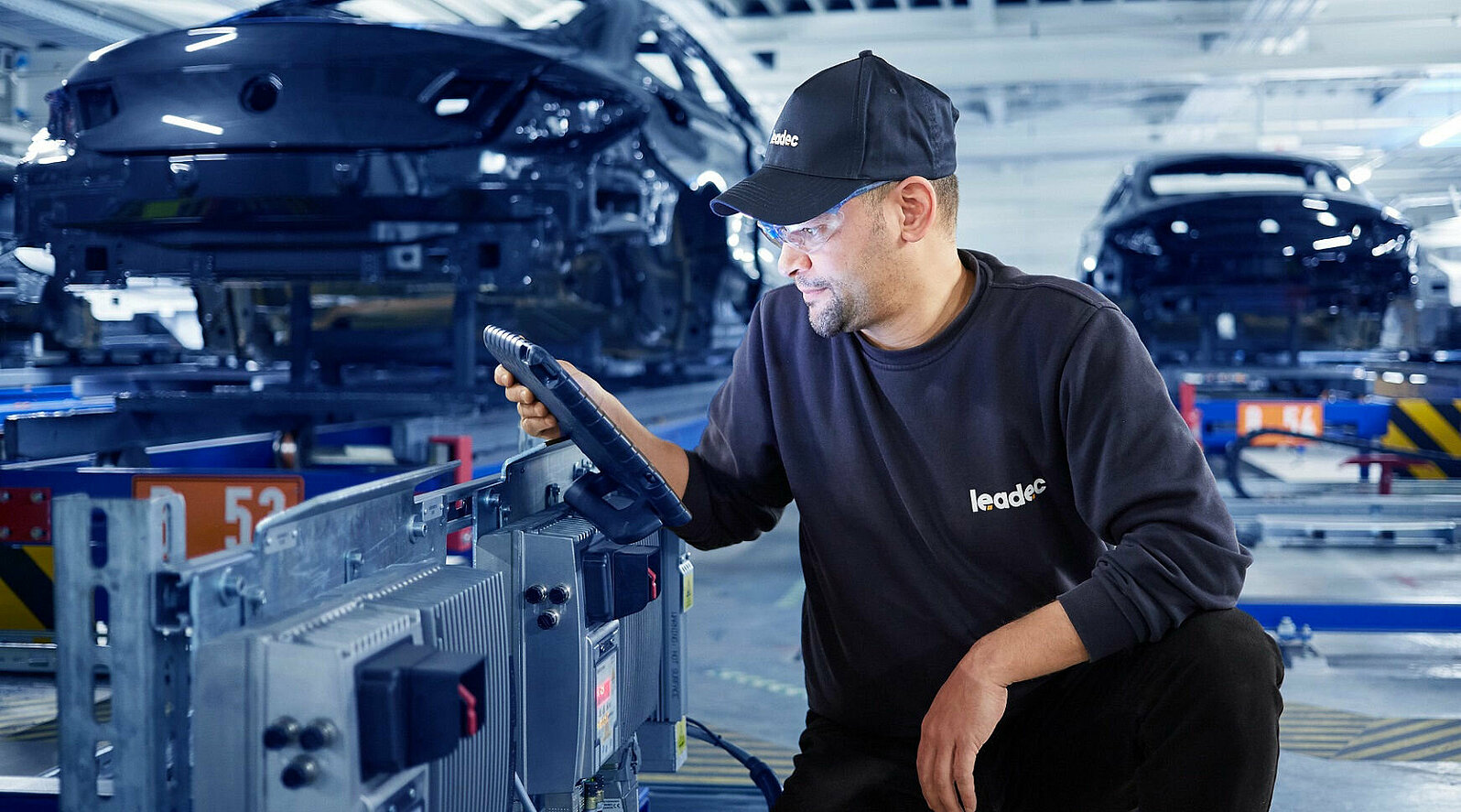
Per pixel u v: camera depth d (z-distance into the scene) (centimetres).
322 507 111
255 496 212
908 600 154
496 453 355
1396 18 1245
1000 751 158
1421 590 407
